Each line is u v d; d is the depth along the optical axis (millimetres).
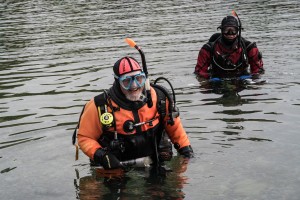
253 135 4781
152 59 8812
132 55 9258
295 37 9984
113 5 18656
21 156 4551
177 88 6895
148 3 18562
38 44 11188
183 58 8750
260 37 10266
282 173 3887
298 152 4289
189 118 5422
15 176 4117
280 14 13430
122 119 4250
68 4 19844
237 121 5234
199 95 6449
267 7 15148
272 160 4156
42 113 5891
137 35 11523
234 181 3801
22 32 13250
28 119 5672
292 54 8555
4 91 7152
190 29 11867
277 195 3521
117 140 4215
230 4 16641
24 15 17031
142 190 3760
